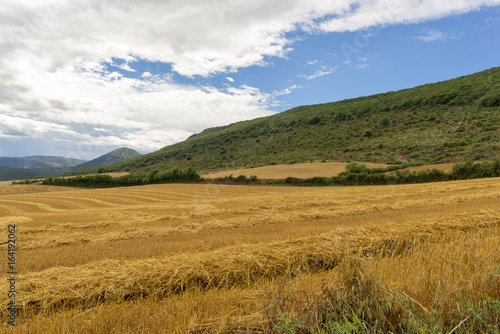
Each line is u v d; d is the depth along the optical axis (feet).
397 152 179.52
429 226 22.16
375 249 16.84
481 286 8.34
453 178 115.65
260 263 14.16
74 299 11.39
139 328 8.18
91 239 29.50
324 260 15.12
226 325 7.72
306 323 7.26
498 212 28.07
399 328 6.97
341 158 185.98
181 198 95.09
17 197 103.86
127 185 162.30
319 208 49.34
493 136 158.30
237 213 48.83
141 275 12.65
